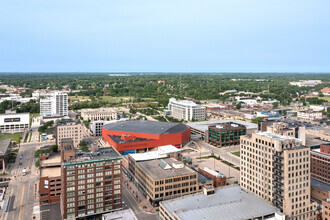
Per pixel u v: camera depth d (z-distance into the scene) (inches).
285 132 7485.2
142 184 7313.0
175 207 5487.2
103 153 6515.8
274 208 5369.1
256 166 6117.1
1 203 6776.6
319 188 6668.3
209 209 5319.9
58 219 6043.3
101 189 5989.2
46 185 6707.7
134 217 5196.9
